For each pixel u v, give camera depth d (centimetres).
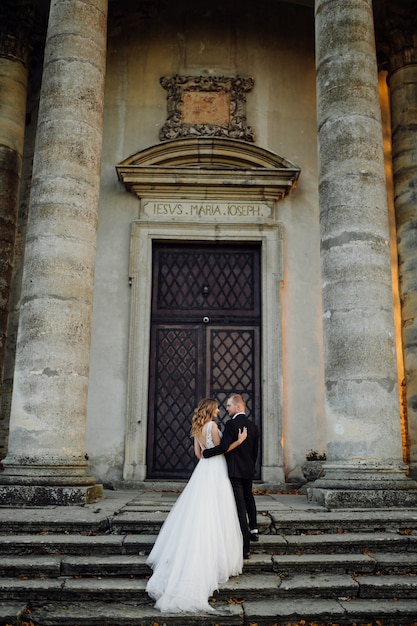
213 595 551
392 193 1362
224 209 1284
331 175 912
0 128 1252
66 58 971
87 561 588
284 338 1230
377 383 824
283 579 577
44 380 845
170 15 1404
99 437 1177
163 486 1143
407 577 585
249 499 629
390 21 1299
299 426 1191
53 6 1016
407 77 1284
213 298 1270
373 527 680
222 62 1377
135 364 1202
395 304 1291
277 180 1271
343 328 848
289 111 1362
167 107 1345
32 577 577
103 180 1305
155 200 1284
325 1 995
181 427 1210
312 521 677
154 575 543
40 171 929
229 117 1338
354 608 530
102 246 1266
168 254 1286
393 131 1290
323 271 897
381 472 790
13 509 745
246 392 1229
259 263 1286
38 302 873
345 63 948
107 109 1351
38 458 817
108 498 887
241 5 1416
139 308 1228
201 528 548
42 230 901
